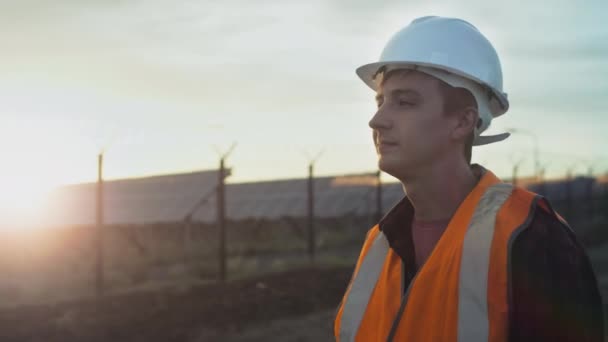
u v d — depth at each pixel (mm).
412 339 1608
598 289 1620
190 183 27375
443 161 1758
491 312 1522
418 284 1628
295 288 14562
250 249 26891
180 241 28750
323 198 31781
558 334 1505
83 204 25562
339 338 1850
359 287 1853
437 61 1729
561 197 46000
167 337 11055
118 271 18922
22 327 10883
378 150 1821
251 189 32406
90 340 10656
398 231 1843
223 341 11047
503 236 1562
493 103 1888
